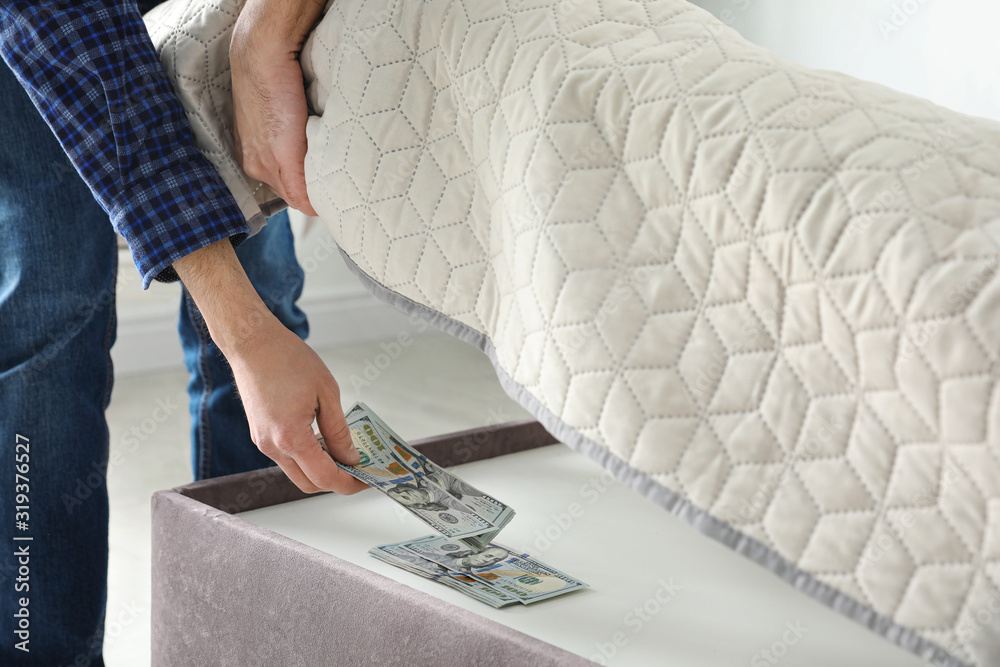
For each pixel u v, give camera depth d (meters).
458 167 0.80
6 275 1.08
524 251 0.72
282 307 1.41
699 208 0.63
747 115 0.62
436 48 0.79
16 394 1.08
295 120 0.91
